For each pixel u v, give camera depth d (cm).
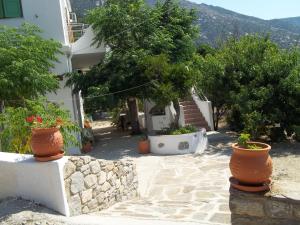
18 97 1128
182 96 1526
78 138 1498
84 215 627
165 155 1428
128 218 620
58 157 614
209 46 2823
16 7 1448
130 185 909
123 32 1686
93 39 1702
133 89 1614
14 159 646
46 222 545
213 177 1080
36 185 618
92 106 1558
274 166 1174
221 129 1906
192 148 1442
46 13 1467
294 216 447
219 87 1725
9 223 543
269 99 1478
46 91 1316
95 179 702
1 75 1063
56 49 1263
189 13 2214
